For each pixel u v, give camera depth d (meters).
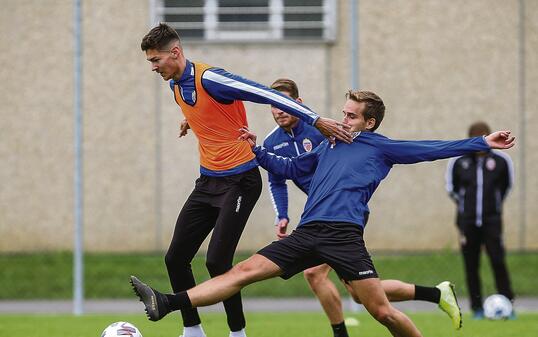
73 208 53.72
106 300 45.12
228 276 21.80
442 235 53.16
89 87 53.25
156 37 22.92
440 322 34.91
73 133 53.69
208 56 53.31
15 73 53.34
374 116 22.91
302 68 53.03
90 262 51.31
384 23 52.94
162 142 53.31
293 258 22.03
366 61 53.00
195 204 24.34
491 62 53.00
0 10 53.22
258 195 24.14
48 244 53.69
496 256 37.19
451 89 53.00
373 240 53.12
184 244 24.48
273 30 53.28
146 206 53.44
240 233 23.84
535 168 52.97
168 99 53.22
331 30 52.84
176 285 24.86
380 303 21.88
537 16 52.84
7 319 36.62
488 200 37.16
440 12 52.97
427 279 48.06
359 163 22.34
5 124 53.53
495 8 52.91
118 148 53.34
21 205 53.66
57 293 46.47
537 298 45.25
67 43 53.41
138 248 53.53
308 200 22.61
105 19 53.16
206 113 23.36
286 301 44.41
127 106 53.25
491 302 36.22
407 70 53.00
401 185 53.16
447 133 53.06
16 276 48.97
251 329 32.44
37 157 53.56
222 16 53.38
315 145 26.80
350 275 21.70
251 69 53.28
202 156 24.19
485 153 37.41
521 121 53.03
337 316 26.81
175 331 31.94
